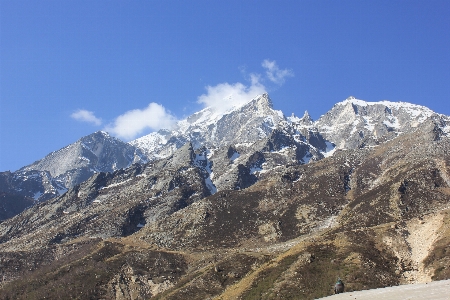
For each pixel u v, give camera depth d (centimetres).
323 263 10819
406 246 11244
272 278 10881
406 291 7044
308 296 9719
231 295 11050
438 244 10725
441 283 7244
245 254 15600
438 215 12019
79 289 16375
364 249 11206
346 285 9725
